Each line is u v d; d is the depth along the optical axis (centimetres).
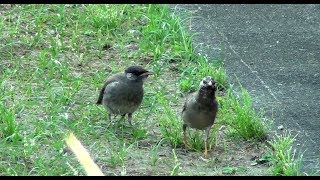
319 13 1595
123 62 1379
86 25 1496
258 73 1337
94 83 1291
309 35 1498
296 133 1134
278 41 1466
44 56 1349
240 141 1120
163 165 1056
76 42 1434
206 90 1052
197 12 1572
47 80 1289
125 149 1080
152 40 1442
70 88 1269
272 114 1191
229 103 1207
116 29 1488
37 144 1089
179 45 1408
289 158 1041
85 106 1219
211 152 1095
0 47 1404
